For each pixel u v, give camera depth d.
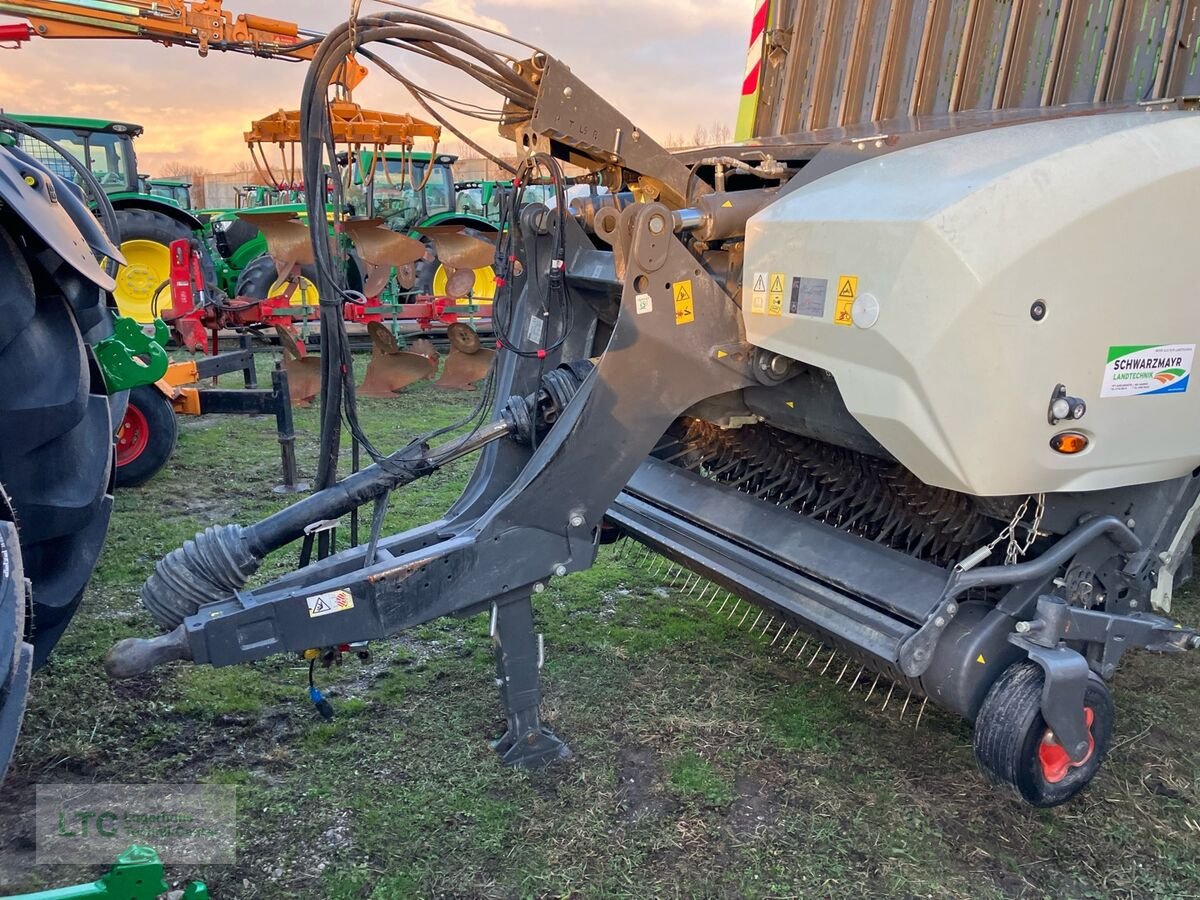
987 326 1.85
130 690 2.73
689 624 3.29
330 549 2.46
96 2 5.41
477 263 5.61
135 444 4.59
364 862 2.06
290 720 2.62
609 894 1.99
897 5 3.08
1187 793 2.39
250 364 6.24
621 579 3.68
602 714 2.69
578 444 2.23
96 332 2.80
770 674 2.95
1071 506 2.30
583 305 2.90
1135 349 2.01
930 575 2.35
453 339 6.91
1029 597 2.23
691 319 2.28
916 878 2.06
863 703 2.79
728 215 2.28
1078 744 2.12
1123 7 2.54
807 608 2.43
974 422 1.93
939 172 1.95
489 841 2.14
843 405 2.38
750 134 3.72
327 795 2.29
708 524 2.88
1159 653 3.16
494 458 2.67
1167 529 2.41
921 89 3.03
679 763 2.46
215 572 2.21
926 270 1.84
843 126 3.15
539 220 2.79
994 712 2.14
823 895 2.00
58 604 2.11
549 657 3.03
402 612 2.19
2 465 1.91
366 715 2.65
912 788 2.39
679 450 3.47
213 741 2.51
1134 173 1.91
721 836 2.18
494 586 2.27
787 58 3.53
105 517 2.32
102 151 8.80
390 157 9.79
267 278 8.27
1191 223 1.98
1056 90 2.72
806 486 3.08
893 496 2.80
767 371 2.36
